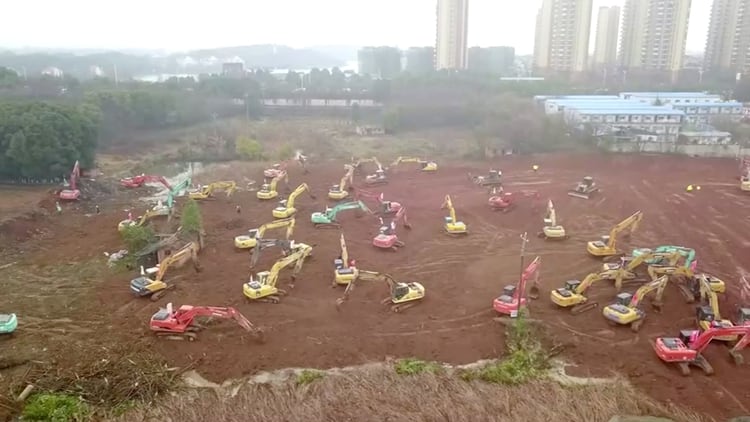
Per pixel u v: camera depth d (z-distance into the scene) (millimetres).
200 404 24359
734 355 27188
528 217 49438
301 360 27562
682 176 63219
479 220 48719
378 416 23422
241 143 78125
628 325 30375
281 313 31969
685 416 23641
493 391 25016
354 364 27344
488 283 36062
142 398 24578
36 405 23609
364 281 36094
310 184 61812
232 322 30812
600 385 25656
